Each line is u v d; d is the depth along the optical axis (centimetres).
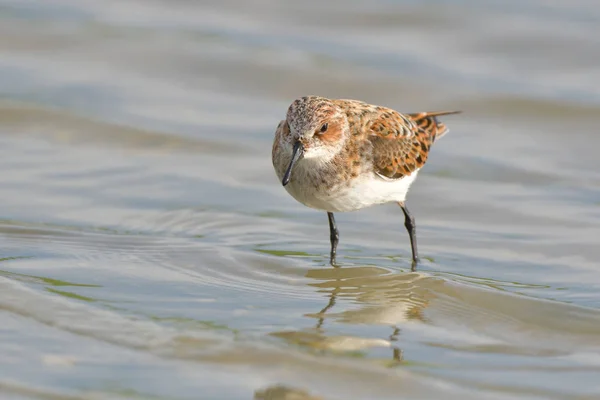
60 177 1703
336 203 1311
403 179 1352
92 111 1986
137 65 2236
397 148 1331
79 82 2134
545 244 1466
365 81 2162
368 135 1313
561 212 1589
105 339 1064
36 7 2522
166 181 1709
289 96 2130
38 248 1395
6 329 1081
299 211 1617
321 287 1287
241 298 1229
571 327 1152
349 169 1290
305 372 1002
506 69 2228
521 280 1330
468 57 2288
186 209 1595
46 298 1177
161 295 1223
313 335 1109
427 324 1158
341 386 975
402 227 1562
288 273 1341
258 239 1488
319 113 1263
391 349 1074
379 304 1223
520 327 1154
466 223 1567
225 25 2455
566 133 1961
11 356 1015
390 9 2531
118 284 1256
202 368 1001
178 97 2095
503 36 2377
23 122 1936
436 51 2312
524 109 2055
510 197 1659
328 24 2467
